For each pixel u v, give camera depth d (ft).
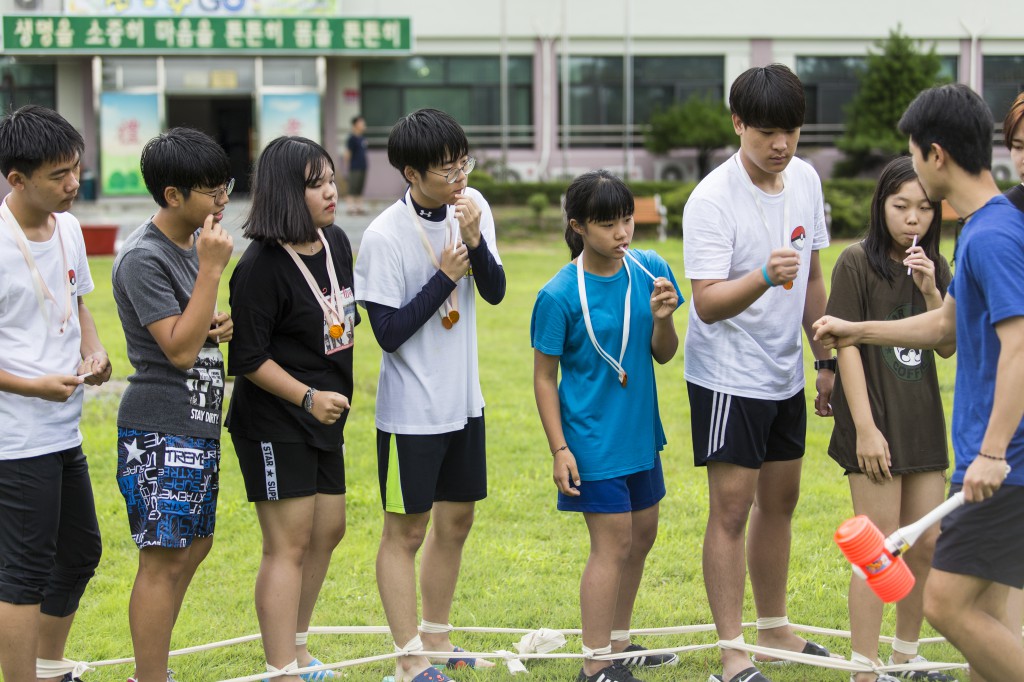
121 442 10.86
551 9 75.77
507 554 15.65
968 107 9.56
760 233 11.71
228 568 15.35
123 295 10.84
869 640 11.35
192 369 10.89
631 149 77.30
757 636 12.88
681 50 77.46
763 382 11.66
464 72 76.02
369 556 15.79
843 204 58.75
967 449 9.68
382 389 11.84
